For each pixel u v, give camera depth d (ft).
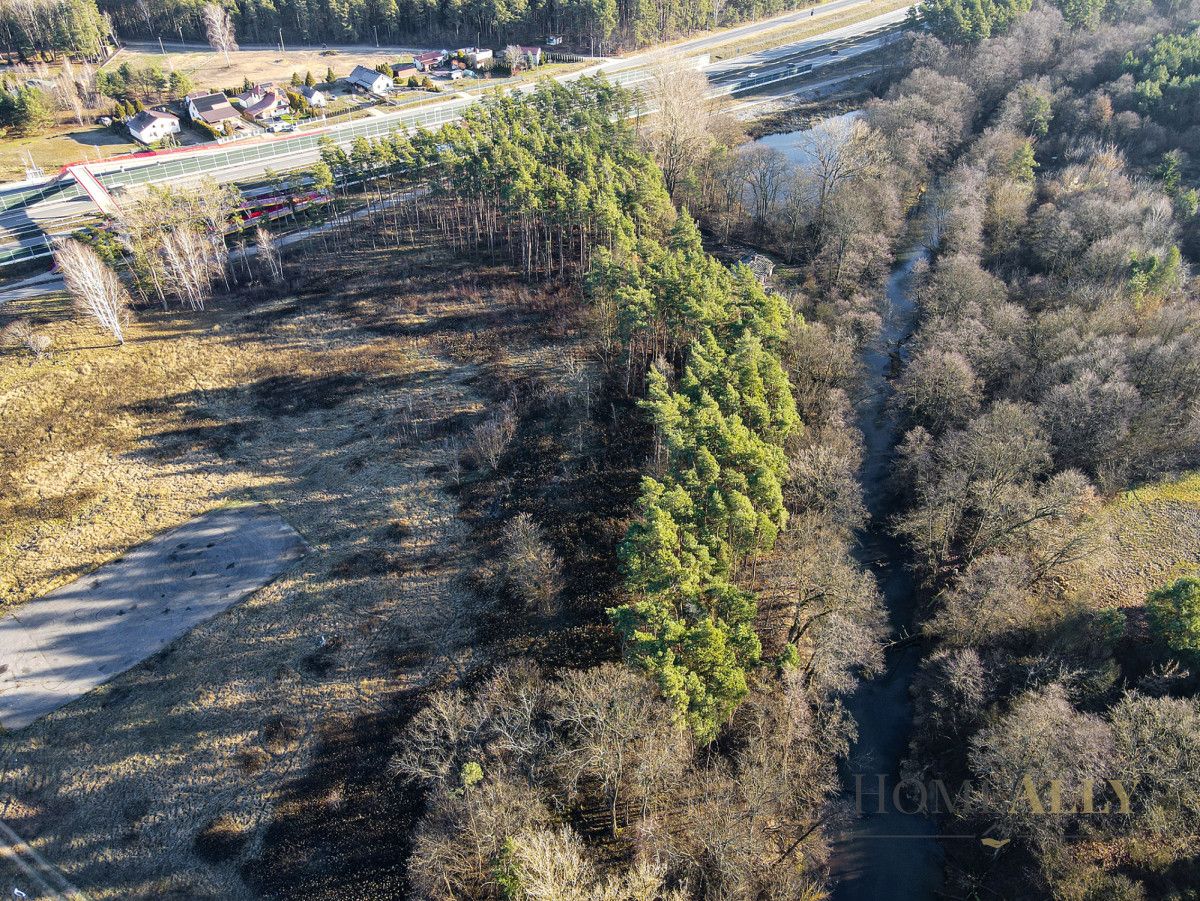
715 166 492.54
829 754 233.96
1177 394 325.42
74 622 274.57
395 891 206.08
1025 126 555.28
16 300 431.43
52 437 346.33
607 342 373.40
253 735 241.96
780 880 201.46
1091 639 243.81
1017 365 343.05
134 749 238.68
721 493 244.83
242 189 534.37
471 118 524.11
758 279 407.03
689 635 208.95
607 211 388.57
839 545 257.75
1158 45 571.69
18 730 243.40
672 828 209.15
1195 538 286.25
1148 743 203.00
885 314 410.11
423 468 331.16
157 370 384.88
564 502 313.73
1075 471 290.35
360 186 544.21
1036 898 199.93
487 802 198.49
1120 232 395.96
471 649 264.11
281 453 341.21
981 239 435.94
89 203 508.12
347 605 278.26
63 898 207.10
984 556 271.69
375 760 234.79
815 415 328.70
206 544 301.43
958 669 234.79
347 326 411.34
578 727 222.07
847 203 415.23
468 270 451.94
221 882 210.38
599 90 548.31
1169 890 191.72
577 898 169.58
